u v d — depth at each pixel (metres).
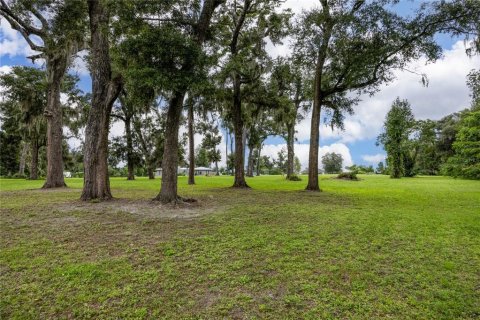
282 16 15.93
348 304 2.90
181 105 8.98
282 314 2.73
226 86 16.64
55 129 15.95
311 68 14.58
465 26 10.35
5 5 13.24
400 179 28.34
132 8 7.49
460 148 25.27
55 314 2.75
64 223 6.14
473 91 15.33
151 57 7.37
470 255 4.21
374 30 10.93
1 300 2.97
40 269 3.69
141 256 4.15
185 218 6.75
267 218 6.75
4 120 28.81
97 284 3.31
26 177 35.75
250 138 31.84
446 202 9.71
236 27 15.88
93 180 9.73
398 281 3.40
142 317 2.69
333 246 4.61
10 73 20.59
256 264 3.88
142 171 50.81
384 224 6.09
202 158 63.88
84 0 12.06
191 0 8.09
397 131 32.28
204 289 3.21
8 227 5.76
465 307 2.84
